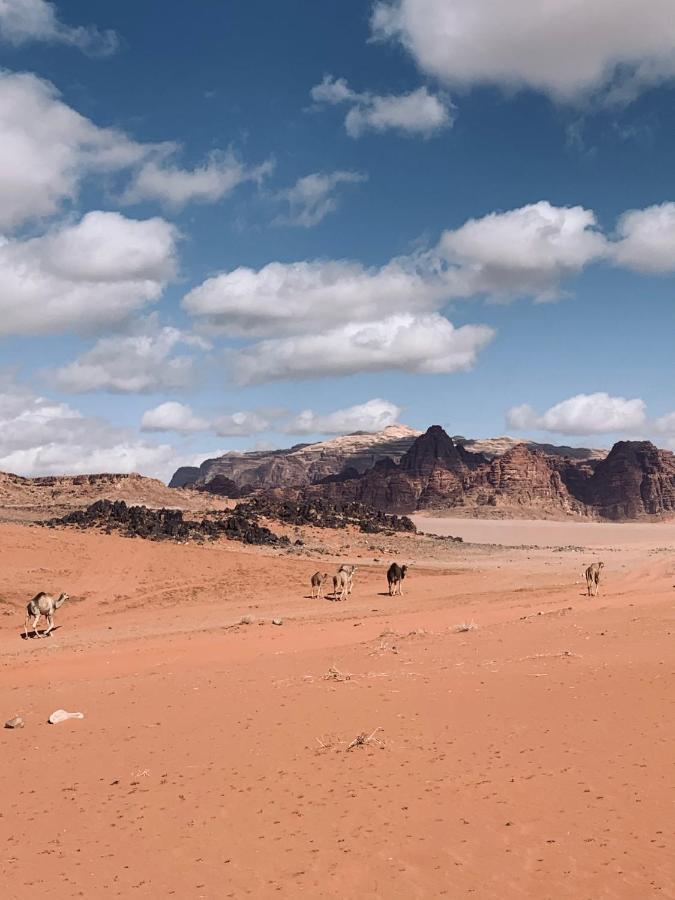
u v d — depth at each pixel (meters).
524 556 89.31
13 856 9.68
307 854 9.12
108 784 12.38
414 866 8.56
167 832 10.15
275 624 34.97
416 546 91.56
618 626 27.00
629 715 14.20
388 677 19.50
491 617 34.22
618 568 70.19
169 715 16.84
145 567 52.22
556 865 8.31
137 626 38.28
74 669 25.06
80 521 74.62
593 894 7.63
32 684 22.83
